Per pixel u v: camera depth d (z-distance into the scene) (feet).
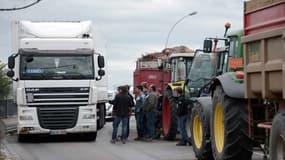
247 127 43.75
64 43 74.64
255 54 37.58
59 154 61.11
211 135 48.26
